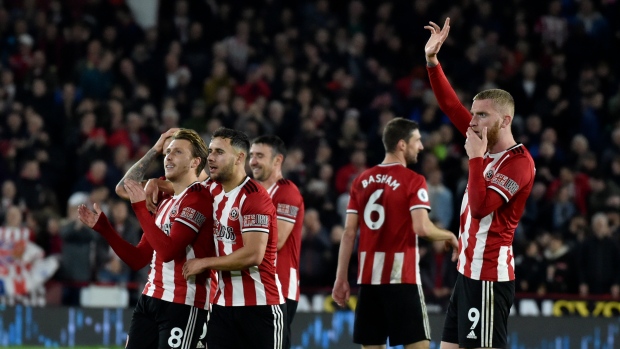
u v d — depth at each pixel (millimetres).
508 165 20438
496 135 20641
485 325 20453
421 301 25031
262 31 60094
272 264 21078
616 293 43125
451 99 22484
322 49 58250
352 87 57094
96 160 49312
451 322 21469
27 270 41375
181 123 54219
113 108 51750
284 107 53844
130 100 54062
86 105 51812
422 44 61344
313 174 49344
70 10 58469
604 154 53156
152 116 52875
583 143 53094
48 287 41375
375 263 25016
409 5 62562
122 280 42406
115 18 58844
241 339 20969
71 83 54344
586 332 39625
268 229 20562
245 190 20734
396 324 24828
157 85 56344
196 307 21250
